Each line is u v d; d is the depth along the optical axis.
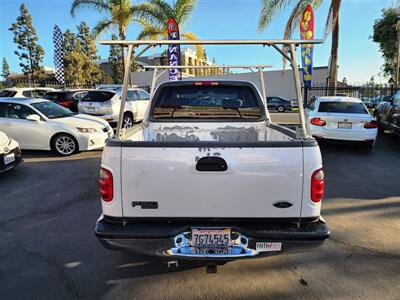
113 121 10.92
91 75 44.88
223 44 2.76
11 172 6.54
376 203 4.72
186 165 2.31
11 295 2.71
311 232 2.33
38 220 4.23
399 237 3.68
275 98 26.69
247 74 32.06
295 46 2.74
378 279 2.89
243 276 2.95
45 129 7.91
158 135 3.98
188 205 2.36
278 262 3.17
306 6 12.59
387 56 33.56
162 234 2.34
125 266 3.12
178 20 18.27
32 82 42.34
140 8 18.14
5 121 7.97
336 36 13.20
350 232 3.80
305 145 2.32
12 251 3.44
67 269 3.09
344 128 8.07
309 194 2.34
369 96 17.70
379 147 8.94
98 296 2.70
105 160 2.36
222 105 4.36
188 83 4.31
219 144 2.29
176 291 2.75
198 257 2.39
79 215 4.38
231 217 2.37
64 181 5.93
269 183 2.32
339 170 6.55
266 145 2.29
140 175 2.33
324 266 3.10
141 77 40.28
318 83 30.62
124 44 2.72
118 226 2.39
